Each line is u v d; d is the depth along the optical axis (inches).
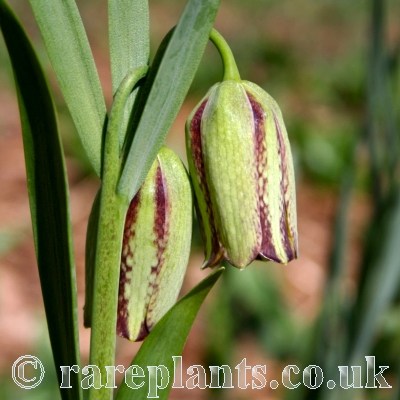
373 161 14.1
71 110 8.4
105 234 8.2
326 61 42.8
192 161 8.9
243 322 18.0
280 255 8.7
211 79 36.6
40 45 39.3
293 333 17.9
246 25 52.4
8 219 25.3
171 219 8.7
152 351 8.7
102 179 8.3
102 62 43.2
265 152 8.8
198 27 8.0
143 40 8.6
